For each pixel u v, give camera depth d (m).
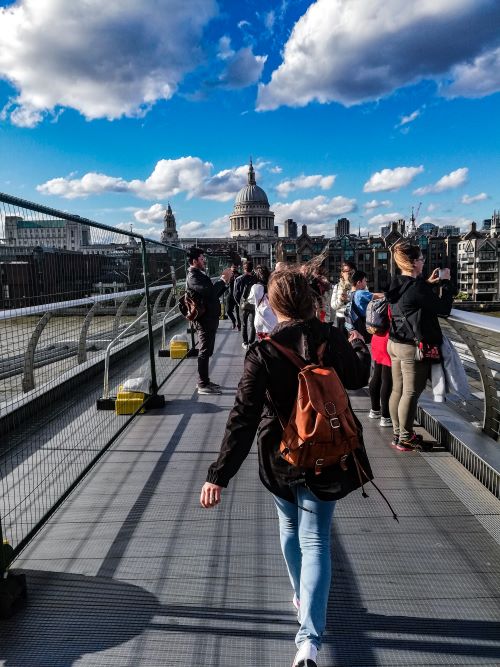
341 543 3.13
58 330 6.50
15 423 5.45
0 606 2.48
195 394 6.95
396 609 2.55
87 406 6.39
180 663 2.21
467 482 3.95
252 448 4.82
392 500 3.68
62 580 2.78
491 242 139.62
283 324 2.21
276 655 2.25
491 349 5.50
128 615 2.50
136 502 3.70
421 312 4.16
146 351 10.41
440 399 4.27
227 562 2.93
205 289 6.70
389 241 150.75
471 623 2.45
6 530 3.34
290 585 2.72
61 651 2.28
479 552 3.01
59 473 4.29
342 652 2.28
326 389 2.05
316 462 2.04
